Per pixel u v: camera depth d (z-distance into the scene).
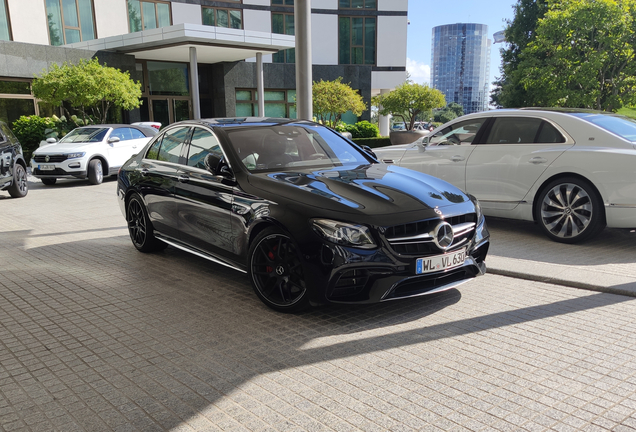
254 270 3.85
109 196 10.61
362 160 4.82
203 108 25.86
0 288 4.54
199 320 3.65
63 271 5.04
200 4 26.61
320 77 27.28
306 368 2.88
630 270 4.57
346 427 2.29
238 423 2.35
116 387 2.71
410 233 3.49
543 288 4.22
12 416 2.45
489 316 3.61
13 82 17.45
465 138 6.57
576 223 5.52
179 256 5.55
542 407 2.44
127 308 3.94
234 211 4.04
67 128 17.80
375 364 2.91
